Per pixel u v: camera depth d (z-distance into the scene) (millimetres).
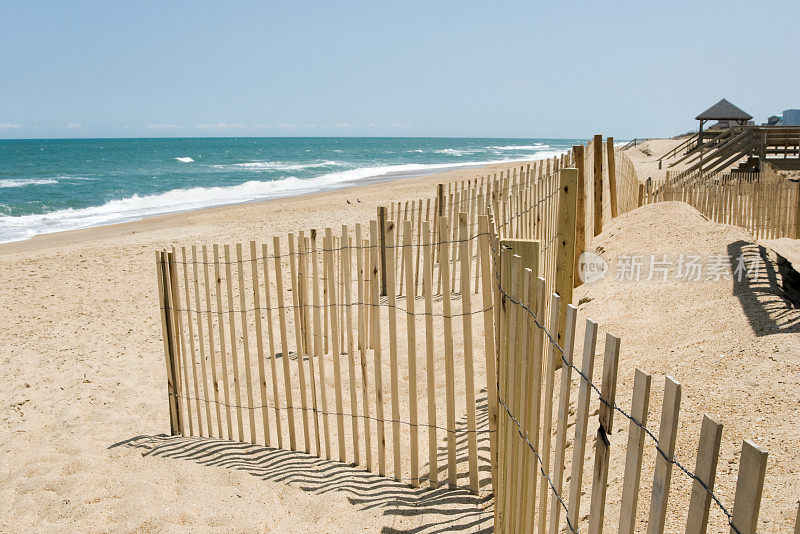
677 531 2426
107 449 4699
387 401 5066
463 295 3340
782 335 3775
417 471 3684
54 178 42094
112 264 11688
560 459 1889
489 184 7219
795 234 9328
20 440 4969
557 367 4770
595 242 7805
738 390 3287
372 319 3727
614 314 5273
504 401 2727
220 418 4742
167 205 27203
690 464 2822
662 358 4027
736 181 11398
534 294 2193
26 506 3912
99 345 7379
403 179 36906
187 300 4727
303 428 4484
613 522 2639
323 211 18375
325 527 3352
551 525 1973
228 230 15484
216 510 3658
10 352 7219
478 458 3896
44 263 11922
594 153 7887
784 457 2660
